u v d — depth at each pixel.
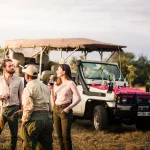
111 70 11.39
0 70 10.18
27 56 14.03
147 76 38.81
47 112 5.68
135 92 10.00
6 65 6.73
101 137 9.27
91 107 10.40
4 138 8.60
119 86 10.95
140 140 9.09
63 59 11.52
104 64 11.40
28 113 5.47
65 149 6.52
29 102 5.49
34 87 5.55
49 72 12.23
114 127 11.03
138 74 38.44
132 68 36.50
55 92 6.61
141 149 8.03
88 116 10.46
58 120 6.59
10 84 6.75
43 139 5.70
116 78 11.30
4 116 6.77
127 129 10.70
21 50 14.00
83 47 11.16
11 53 13.76
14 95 6.77
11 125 6.81
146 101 10.04
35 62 13.85
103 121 9.77
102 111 9.84
